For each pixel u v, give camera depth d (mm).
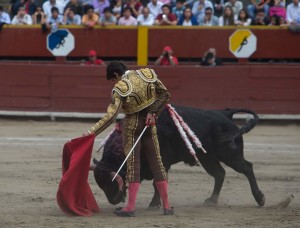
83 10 33156
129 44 32188
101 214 12891
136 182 12508
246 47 31797
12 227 11547
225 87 30406
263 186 16766
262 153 22812
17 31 32438
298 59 31953
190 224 11945
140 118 12391
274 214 13102
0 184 16344
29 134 26672
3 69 30953
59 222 11984
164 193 12680
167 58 30984
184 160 13727
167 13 32156
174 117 13203
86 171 12664
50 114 30797
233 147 14023
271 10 32438
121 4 33344
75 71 30734
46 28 32219
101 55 32344
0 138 25500
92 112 30750
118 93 12227
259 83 30406
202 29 31906
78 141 12562
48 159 20719
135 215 12727
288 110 30422
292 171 19219
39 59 32594
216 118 13984
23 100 30984
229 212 13320
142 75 12414
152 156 12617
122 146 12805
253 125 14266
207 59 30922
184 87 30438
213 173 14461
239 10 32594
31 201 14203
